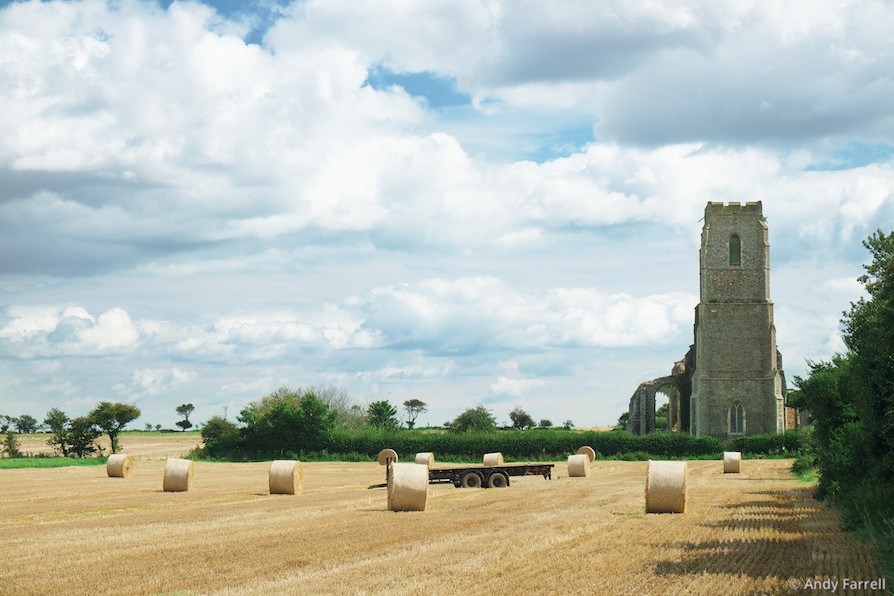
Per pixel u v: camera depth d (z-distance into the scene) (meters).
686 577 17.34
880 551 19.70
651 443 94.50
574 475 58.66
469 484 49.78
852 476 34.38
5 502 36.50
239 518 29.08
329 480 56.31
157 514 30.67
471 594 15.80
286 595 15.76
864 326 31.52
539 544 21.94
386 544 22.06
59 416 106.38
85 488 45.50
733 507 33.56
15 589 16.55
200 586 16.69
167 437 165.12
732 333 102.88
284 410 97.81
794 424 107.44
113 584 16.94
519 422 170.62
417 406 171.00
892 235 29.52
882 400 31.83
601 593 15.89
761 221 103.62
